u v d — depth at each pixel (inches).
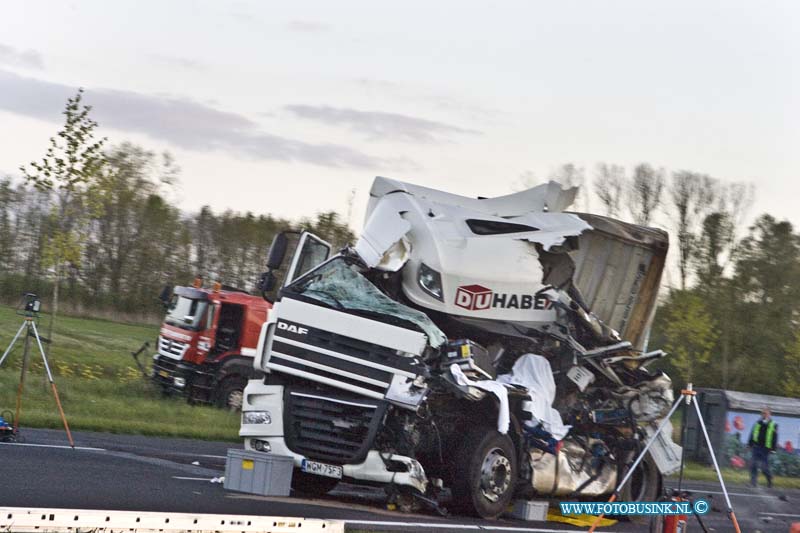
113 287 3796.8
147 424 1598.2
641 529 1066.1
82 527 601.9
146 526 624.1
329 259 970.1
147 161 3848.4
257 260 4020.7
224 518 652.7
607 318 1272.1
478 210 1085.1
